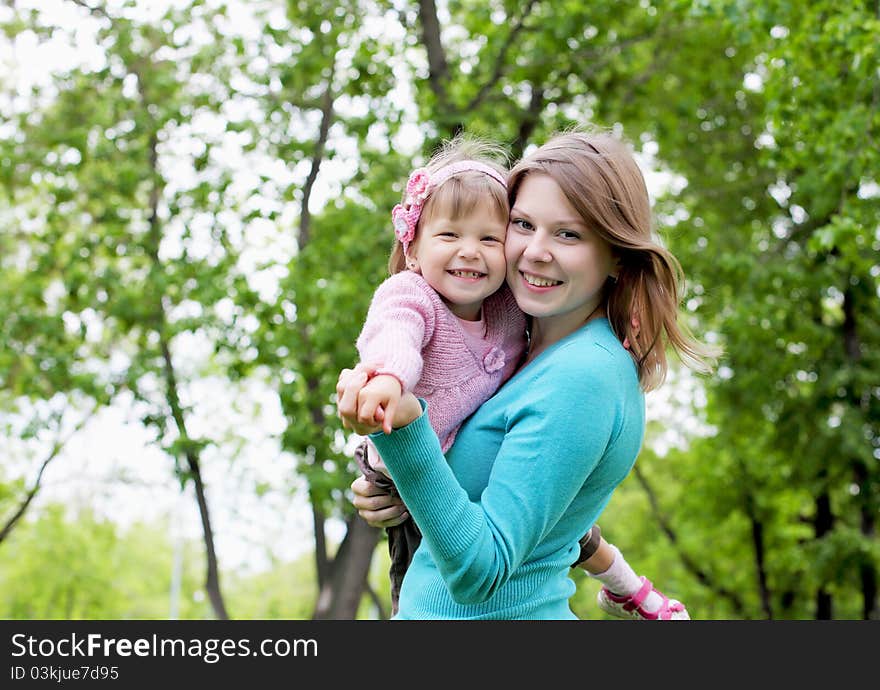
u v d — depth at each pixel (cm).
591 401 196
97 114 1228
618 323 222
